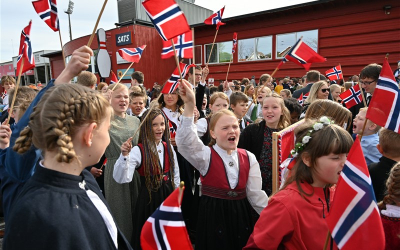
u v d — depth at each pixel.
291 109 3.54
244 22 12.80
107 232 1.02
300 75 11.52
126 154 2.31
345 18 10.25
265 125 2.86
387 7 9.27
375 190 1.96
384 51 9.59
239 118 3.66
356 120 2.65
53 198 0.91
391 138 1.87
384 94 1.39
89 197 1.05
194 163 2.08
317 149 1.38
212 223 2.02
